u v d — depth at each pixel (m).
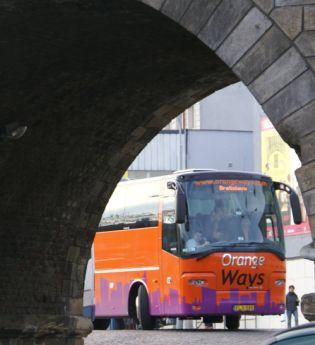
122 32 25.91
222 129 76.50
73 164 32.41
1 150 30.56
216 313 42.91
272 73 19.92
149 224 45.19
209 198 43.62
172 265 43.62
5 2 23.62
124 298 46.56
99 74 28.84
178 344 38.47
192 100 31.17
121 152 32.75
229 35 20.36
